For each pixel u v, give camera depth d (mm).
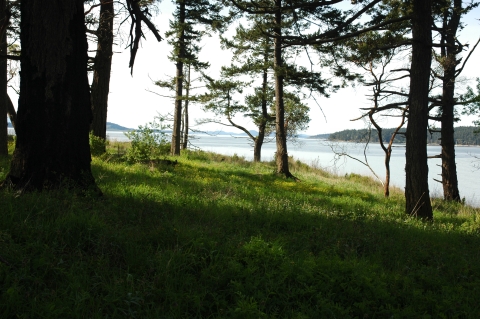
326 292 4586
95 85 17125
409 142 12023
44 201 6305
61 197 6770
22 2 7328
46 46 7266
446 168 20219
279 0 18938
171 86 27484
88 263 4668
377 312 4316
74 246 5012
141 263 4805
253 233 6727
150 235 5602
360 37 15477
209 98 30734
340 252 6148
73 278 4211
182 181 11883
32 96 7285
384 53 15375
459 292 5051
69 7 7426
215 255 5172
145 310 3922
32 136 7270
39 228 5133
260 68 25750
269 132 35219
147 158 15555
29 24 7266
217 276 4645
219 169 18594
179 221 6555
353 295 4551
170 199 8328
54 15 7293
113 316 3771
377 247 6637
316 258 5539
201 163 21141
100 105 17172
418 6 11523
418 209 11836
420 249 6746
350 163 47906
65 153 7457
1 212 5566
